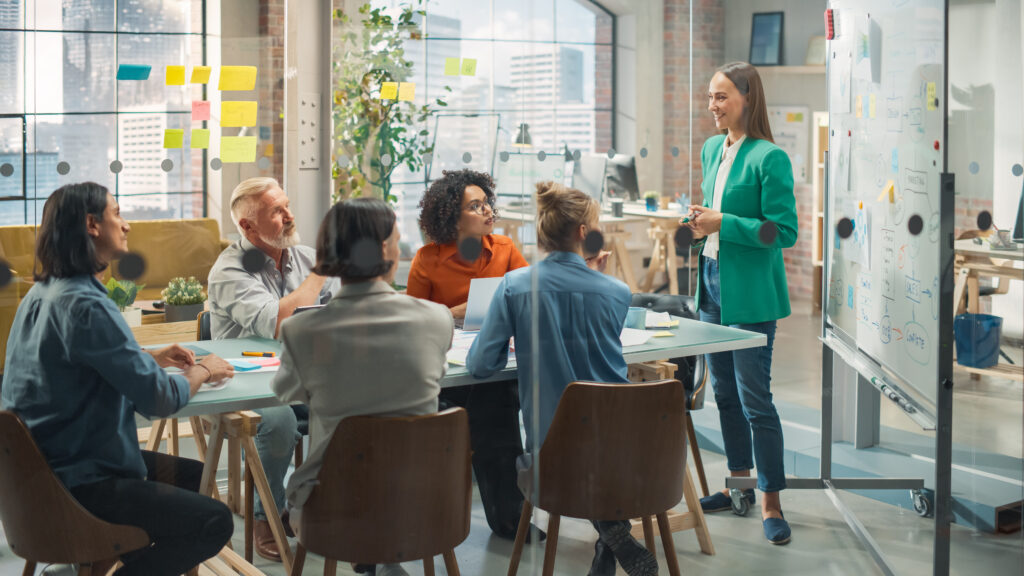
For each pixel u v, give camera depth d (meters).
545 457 2.73
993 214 3.40
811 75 3.33
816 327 3.77
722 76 3.20
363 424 2.31
